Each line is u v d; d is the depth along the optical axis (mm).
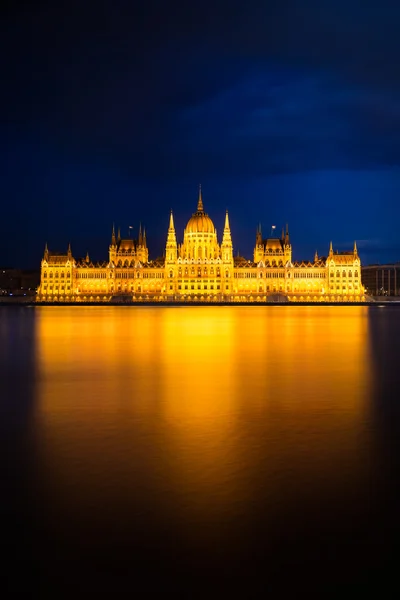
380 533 19109
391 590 16094
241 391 43906
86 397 41875
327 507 21031
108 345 82625
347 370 55438
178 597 15844
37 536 18938
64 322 144125
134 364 60750
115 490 22594
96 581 16562
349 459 26422
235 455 27016
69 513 20578
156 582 16469
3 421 34188
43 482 23484
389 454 27141
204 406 38344
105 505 21219
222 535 18969
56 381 49406
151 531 19219
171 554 17844
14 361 63844
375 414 35656
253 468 25078
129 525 19625
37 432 31438
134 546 18297
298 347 78625
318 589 16188
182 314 195625
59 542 18562
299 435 30547
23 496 22016
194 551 18000
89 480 23688
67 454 27281
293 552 17969
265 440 29578
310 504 21266
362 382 48031
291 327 123438
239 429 31906
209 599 15750
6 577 16766
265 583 16438
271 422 33562
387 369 56062
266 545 18359
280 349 76062
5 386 47031
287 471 24703
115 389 45219
